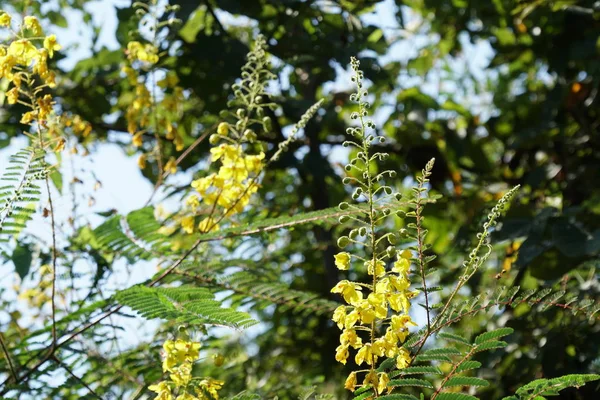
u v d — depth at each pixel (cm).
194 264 393
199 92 600
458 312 282
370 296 274
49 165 378
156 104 509
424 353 269
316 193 627
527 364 502
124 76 657
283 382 534
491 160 760
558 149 687
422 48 848
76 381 369
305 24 654
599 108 697
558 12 689
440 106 738
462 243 555
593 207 536
